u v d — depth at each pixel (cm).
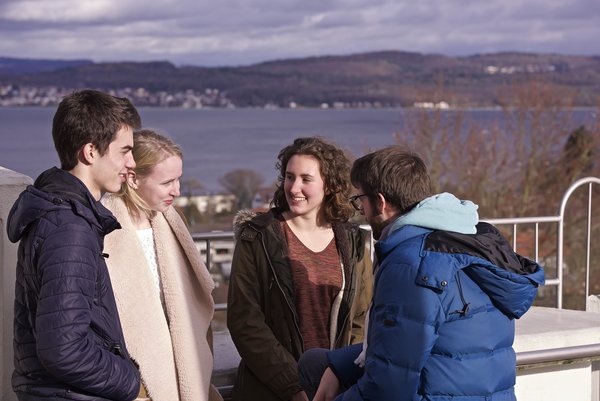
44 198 234
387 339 239
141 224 314
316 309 342
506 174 2695
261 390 337
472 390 242
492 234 255
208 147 16212
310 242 349
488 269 242
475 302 243
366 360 248
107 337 243
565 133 2666
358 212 350
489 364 245
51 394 234
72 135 246
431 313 236
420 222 250
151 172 302
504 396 252
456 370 240
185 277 318
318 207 350
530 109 2658
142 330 295
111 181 253
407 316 237
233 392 352
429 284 236
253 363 332
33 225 234
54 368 225
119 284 295
